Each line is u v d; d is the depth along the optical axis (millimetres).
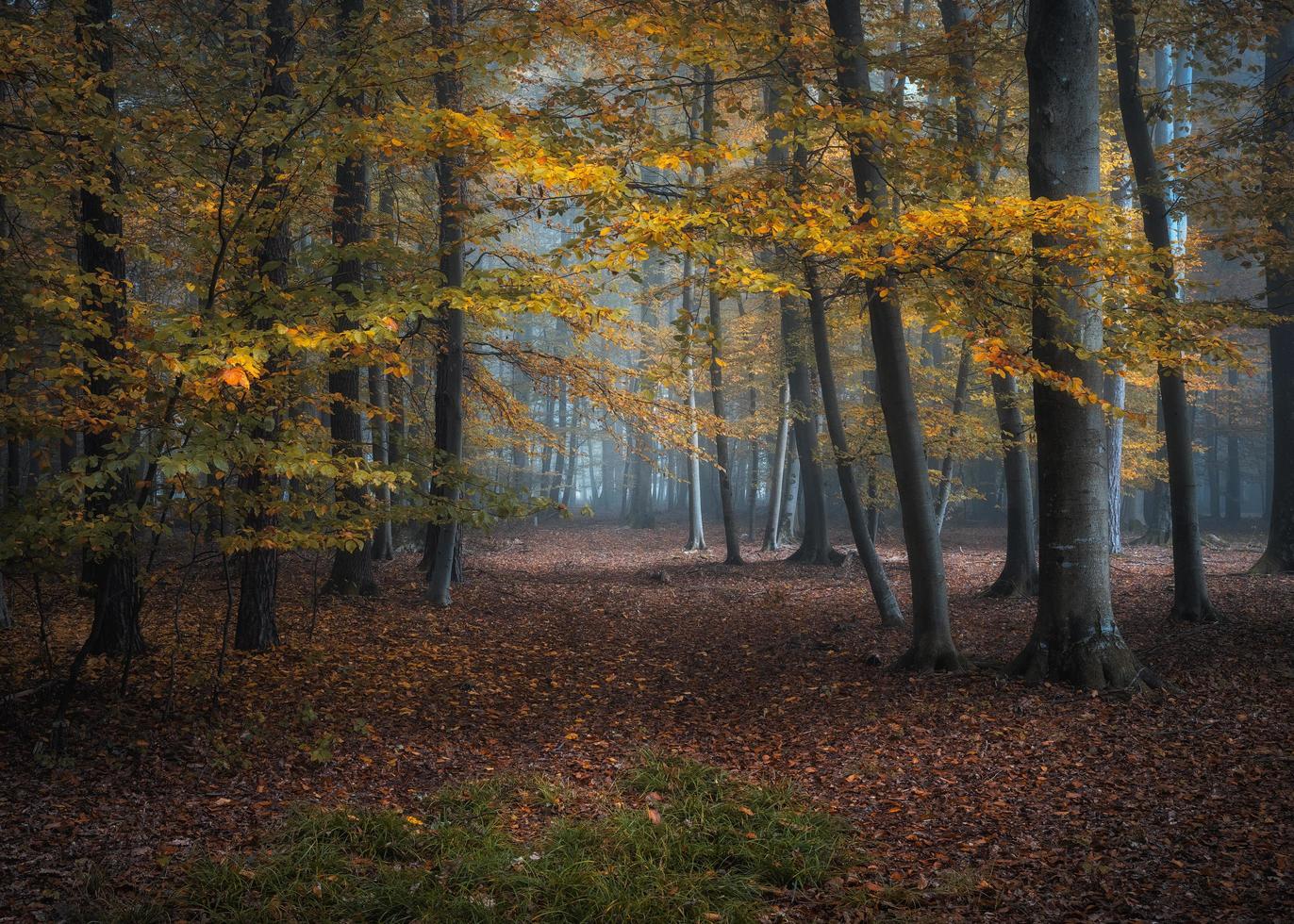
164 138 7223
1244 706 7301
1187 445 11719
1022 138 14742
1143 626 11469
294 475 5543
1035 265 6953
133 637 8867
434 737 7301
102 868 4555
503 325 6203
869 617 13281
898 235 6426
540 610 13969
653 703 8656
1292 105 10469
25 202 6840
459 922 4070
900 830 5305
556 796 5707
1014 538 14969
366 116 6160
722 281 6199
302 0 10547
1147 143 11859
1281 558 15656
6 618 10258
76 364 6145
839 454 12250
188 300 15188
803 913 4293
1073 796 5641
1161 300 6949
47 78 6605
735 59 7273
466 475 7008
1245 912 4086
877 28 13539
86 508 5883
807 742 7168
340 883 4398
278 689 8289
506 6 11781
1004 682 8398
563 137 6984
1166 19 11875
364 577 14109
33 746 6324
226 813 5441
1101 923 4094
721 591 16375
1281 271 10812
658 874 4512
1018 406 14445
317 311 5359
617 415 16219
